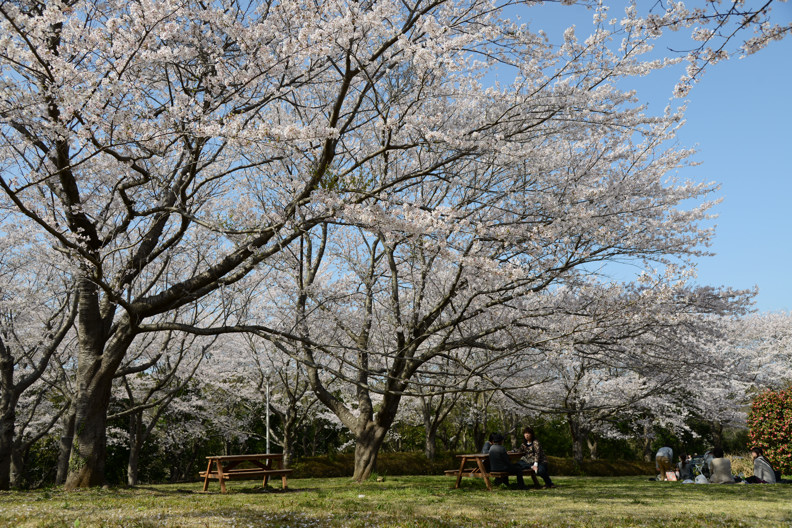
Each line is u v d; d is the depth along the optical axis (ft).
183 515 19.71
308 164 30.55
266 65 25.98
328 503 24.36
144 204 38.04
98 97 22.44
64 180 30.19
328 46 24.09
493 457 34.96
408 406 77.30
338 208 25.59
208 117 26.58
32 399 62.23
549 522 19.11
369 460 43.04
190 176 31.27
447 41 24.58
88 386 33.27
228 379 78.38
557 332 34.78
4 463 41.93
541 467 36.58
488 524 18.42
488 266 25.88
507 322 38.45
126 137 23.61
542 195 35.86
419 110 35.24
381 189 27.63
